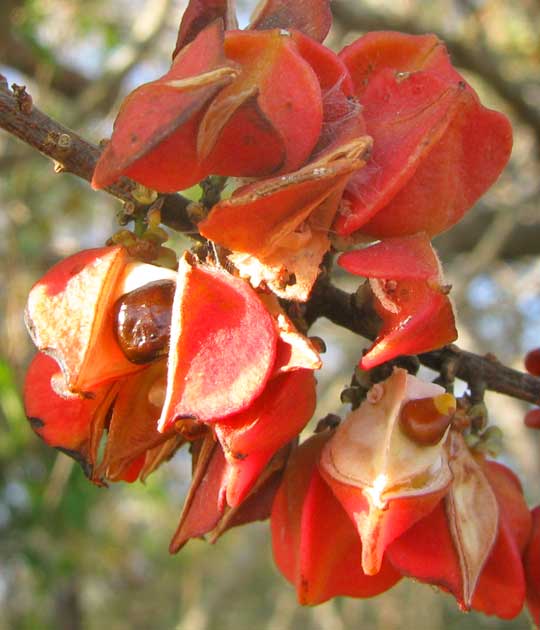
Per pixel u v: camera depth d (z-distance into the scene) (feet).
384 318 0.29
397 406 0.31
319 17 0.32
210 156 0.27
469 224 0.95
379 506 0.29
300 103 0.28
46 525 0.88
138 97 0.26
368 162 0.29
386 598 1.40
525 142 1.12
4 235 0.86
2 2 0.80
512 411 1.04
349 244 0.29
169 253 0.31
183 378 0.27
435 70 0.31
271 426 0.28
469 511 0.32
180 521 0.30
